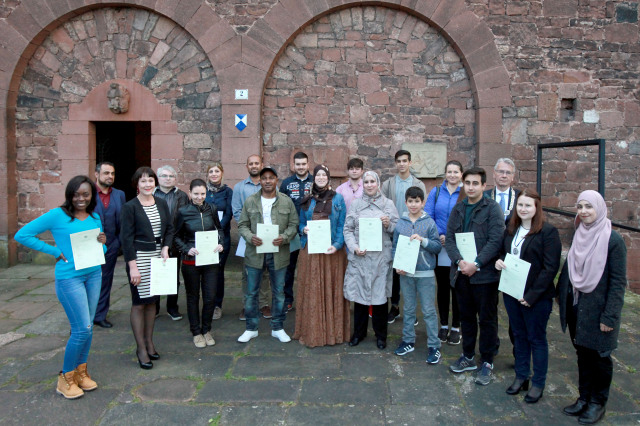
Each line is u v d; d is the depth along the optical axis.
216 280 4.17
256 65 6.47
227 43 6.46
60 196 6.87
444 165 6.62
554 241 3.10
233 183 6.56
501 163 4.06
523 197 3.17
